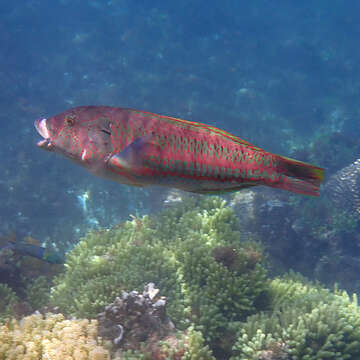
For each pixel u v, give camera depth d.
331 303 5.58
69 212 13.43
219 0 37.03
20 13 27.38
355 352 4.84
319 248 10.87
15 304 5.93
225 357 5.08
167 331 4.85
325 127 21.36
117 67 24.17
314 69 27.61
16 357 3.78
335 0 41.34
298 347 4.66
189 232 7.22
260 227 10.27
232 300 5.53
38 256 6.45
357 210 11.19
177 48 27.61
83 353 3.82
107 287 5.50
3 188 13.96
